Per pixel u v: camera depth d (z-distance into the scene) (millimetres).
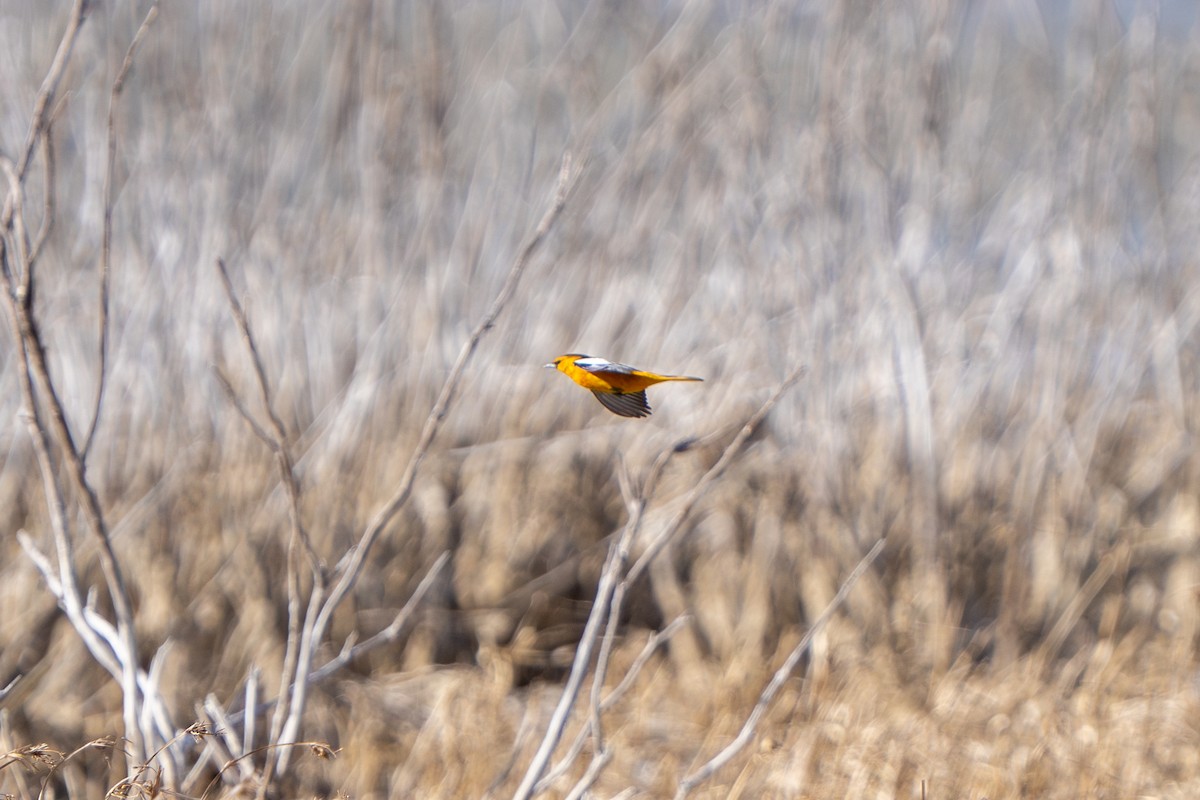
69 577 7820
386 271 14430
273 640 12672
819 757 10172
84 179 13781
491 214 14883
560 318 15047
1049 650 13711
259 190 14227
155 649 12414
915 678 13078
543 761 7715
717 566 14391
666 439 14977
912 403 14398
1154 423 16703
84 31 13547
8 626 12062
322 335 14375
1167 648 13625
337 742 11898
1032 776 9891
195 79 14141
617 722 12047
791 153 14898
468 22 15711
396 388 14227
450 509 14422
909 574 14562
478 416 14773
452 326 14641
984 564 14922
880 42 15070
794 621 14211
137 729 7559
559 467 14883
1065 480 15031
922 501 14359
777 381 14703
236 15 14383
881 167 14648
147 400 13383
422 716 12352
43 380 7137
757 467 14820
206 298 13562
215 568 13180
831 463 14422
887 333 14688
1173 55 16703
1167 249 15758
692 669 13398
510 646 13898
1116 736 10914
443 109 14609
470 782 10031
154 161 13750
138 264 13523
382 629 13609
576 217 14961
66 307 13078
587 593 14672
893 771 9938
